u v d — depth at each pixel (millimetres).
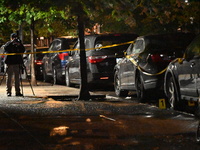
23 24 47250
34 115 19562
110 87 38938
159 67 24219
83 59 27312
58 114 19828
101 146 13562
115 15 25281
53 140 14438
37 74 57875
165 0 24609
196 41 20359
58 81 44875
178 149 13102
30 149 13203
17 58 28531
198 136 13836
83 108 21797
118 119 18375
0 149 13242
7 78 28641
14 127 16703
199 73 19094
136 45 27094
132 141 14219
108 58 33688
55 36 64562
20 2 26156
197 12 35500
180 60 21062
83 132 15703
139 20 42375
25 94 30391
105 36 33906
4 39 53969
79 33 27203
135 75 26344
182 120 17766
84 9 25609
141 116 19062
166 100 26672
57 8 26109
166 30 43250
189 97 20500
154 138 14625
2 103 23875
